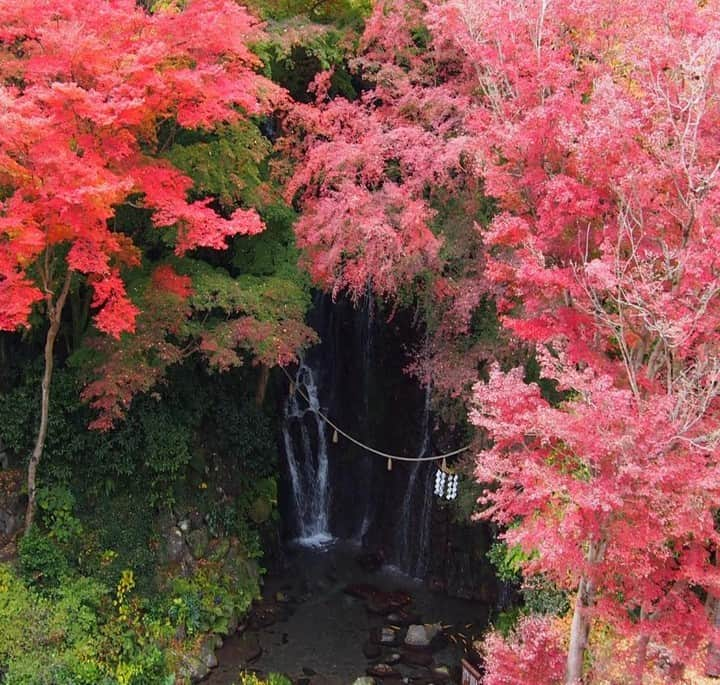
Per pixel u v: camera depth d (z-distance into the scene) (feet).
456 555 54.80
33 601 39.70
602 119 24.80
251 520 53.93
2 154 28.71
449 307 43.34
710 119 25.59
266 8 49.90
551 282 27.04
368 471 62.64
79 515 44.75
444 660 45.65
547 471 23.57
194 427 50.14
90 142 31.81
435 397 46.68
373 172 40.42
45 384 39.68
